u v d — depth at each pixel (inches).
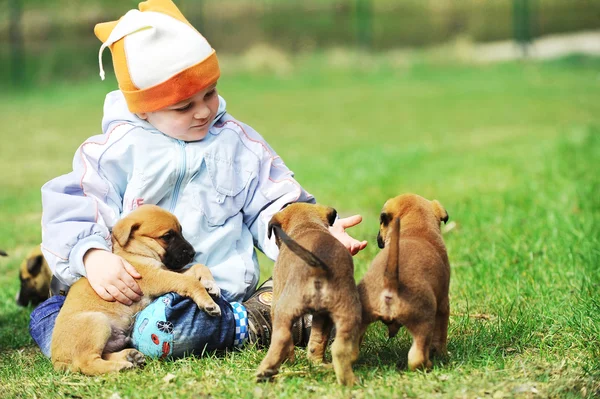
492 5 1927.9
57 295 290.4
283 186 285.9
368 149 853.2
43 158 901.2
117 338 254.2
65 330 247.0
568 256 355.9
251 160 285.6
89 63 1652.3
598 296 300.5
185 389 223.0
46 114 1295.5
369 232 462.0
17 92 1542.8
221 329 254.2
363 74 1609.3
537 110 1111.0
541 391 216.1
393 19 1943.9
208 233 273.9
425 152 783.7
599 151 616.4
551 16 1898.4
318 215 248.1
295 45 1813.5
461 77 1524.4
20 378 253.0
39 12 1791.3
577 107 1119.0
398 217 232.8
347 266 218.4
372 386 215.5
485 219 459.8
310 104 1311.5
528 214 458.0
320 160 788.6
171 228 260.7
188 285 253.8
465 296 317.4
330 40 1839.3
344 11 1886.1
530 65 1579.7
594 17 1878.7
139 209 262.8
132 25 267.6
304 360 240.8
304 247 223.9
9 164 865.5
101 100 1419.8
